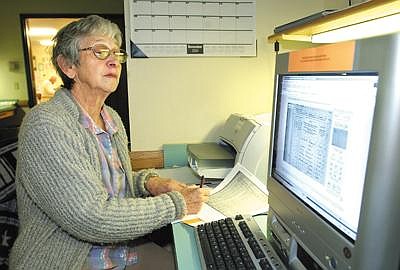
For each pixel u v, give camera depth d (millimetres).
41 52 4398
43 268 912
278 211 843
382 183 457
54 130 867
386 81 442
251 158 1332
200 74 1762
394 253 475
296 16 1779
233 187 1228
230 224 923
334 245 578
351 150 538
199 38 1725
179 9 1688
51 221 946
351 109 537
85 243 1002
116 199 943
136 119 1762
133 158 1770
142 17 1672
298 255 735
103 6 4016
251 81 1807
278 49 1715
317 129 656
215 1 1706
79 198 835
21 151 876
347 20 1014
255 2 1736
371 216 473
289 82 798
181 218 992
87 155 959
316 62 646
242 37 1757
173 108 1776
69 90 1088
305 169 708
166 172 1572
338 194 577
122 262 1156
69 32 1024
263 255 752
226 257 755
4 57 4141
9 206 1090
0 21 4031
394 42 430
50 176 836
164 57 1717
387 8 837
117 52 1074
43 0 3988
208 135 1827
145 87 1736
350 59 528
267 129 1317
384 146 449
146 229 912
